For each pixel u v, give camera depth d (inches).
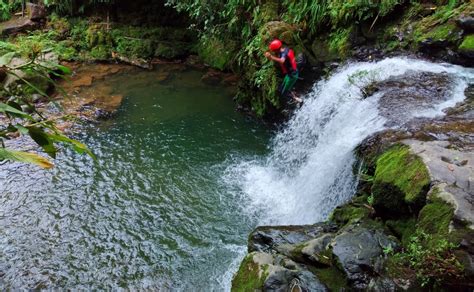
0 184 208.2
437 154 122.5
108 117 279.9
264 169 230.1
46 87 297.7
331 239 124.3
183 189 212.1
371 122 168.7
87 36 388.2
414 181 114.3
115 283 156.8
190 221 189.9
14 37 385.1
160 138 258.2
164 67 371.2
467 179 108.8
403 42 215.9
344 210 142.2
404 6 223.8
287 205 197.9
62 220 187.5
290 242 136.2
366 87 193.3
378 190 125.6
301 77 251.6
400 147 135.6
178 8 343.0
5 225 182.4
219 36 347.3
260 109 277.6
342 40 236.8
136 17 414.6
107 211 194.5
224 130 270.8
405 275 97.8
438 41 199.3
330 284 109.2
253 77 279.0
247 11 293.0
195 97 315.6
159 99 310.3
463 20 192.9
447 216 97.2
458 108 164.1
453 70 192.9
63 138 55.6
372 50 227.3
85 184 212.5
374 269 103.7
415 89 181.6
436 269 89.5
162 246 175.0
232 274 159.9
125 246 174.6
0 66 58.3
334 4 237.3
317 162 190.5
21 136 245.6
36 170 221.1
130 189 210.7
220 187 214.2
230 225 187.9
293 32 255.6
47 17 405.7
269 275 113.0
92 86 325.4
